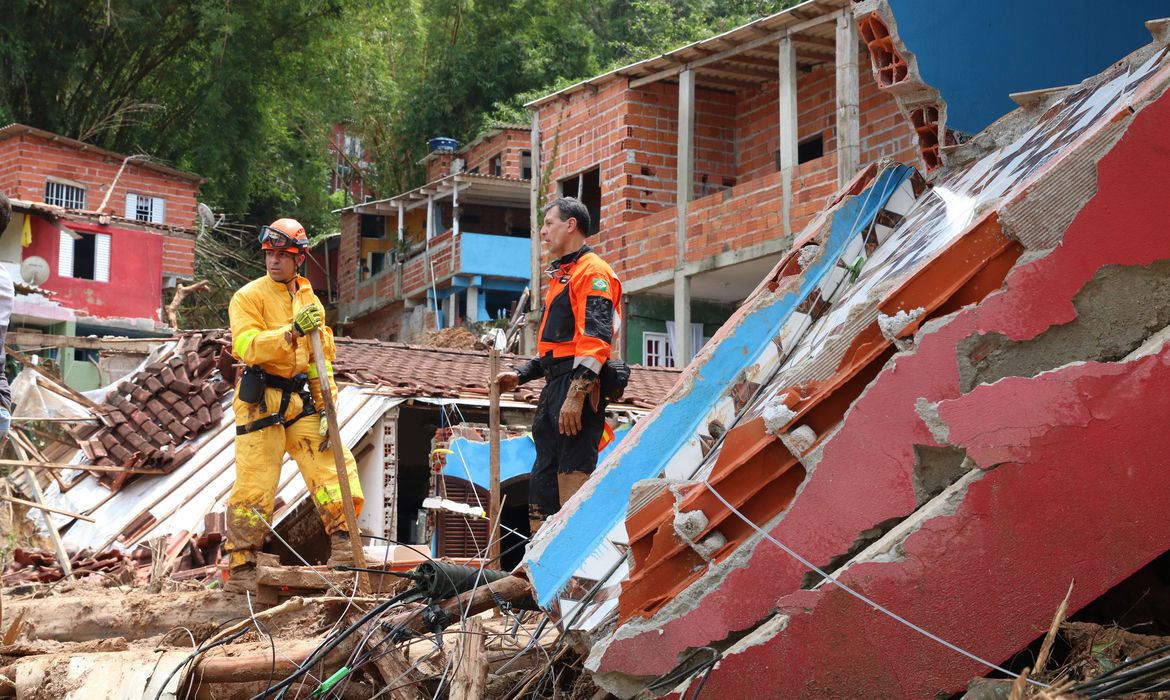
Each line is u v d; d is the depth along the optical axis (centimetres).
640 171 2270
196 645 617
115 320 2842
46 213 2766
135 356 1753
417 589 467
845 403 374
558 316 614
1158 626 396
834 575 354
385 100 4284
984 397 343
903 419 355
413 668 466
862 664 350
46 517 1129
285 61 3653
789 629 359
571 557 457
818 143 2189
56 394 1388
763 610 371
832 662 353
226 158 3578
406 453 1472
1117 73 531
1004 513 339
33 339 1501
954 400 346
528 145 3606
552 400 611
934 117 627
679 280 2136
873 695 348
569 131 2417
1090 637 360
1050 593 335
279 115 3931
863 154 1906
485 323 3148
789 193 1941
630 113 2261
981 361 350
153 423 1383
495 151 3675
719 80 2252
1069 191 345
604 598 437
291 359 687
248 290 695
